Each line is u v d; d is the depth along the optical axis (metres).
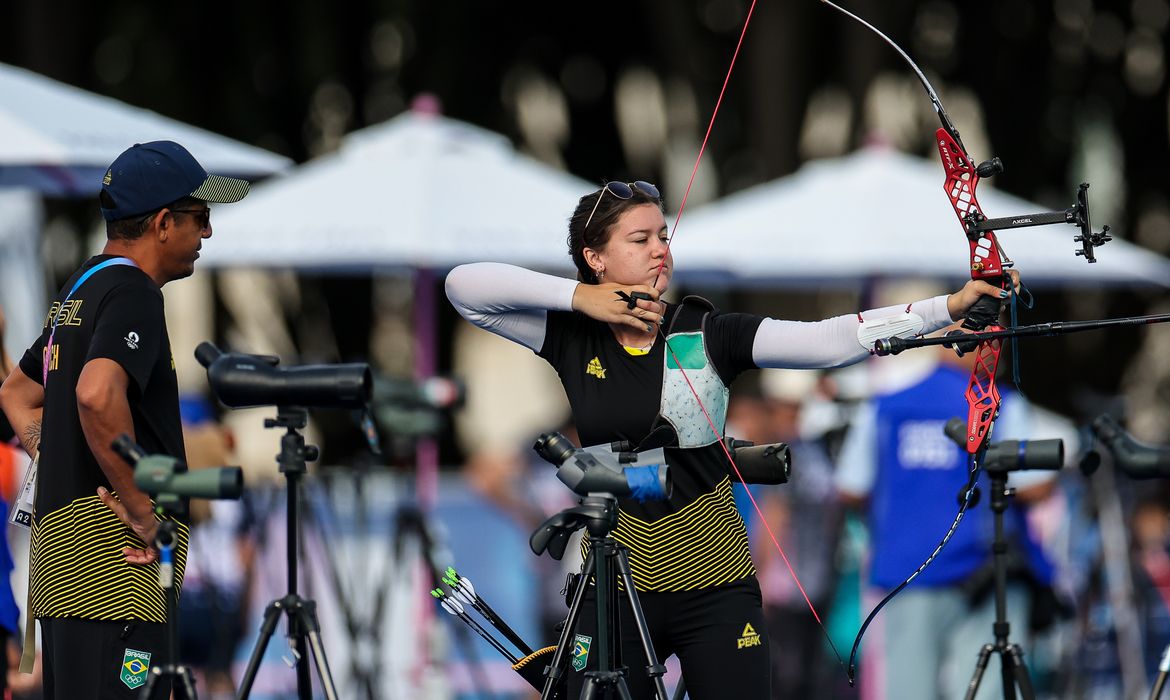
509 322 12.95
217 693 22.38
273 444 35.34
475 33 37.97
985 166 11.80
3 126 17.84
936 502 20.47
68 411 12.65
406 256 22.50
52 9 35.09
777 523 25.48
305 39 36.34
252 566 22.78
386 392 22.34
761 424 26.75
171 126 20.25
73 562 12.56
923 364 28.88
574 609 12.16
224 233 23.14
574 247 12.93
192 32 36.12
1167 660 14.27
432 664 23.05
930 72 38.62
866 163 25.91
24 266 23.70
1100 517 24.77
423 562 23.33
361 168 23.98
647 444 12.25
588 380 12.69
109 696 12.48
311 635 12.06
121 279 12.63
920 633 20.44
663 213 12.91
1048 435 27.53
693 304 12.77
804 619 25.17
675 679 23.77
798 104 37.28
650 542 12.41
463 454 42.00
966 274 24.39
